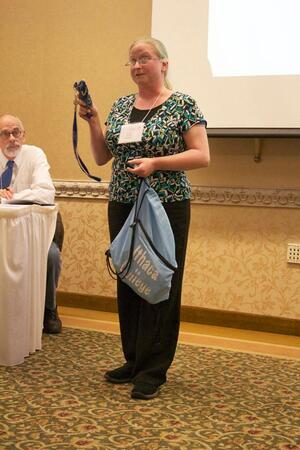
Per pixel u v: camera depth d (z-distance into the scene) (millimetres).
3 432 1817
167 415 2016
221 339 3252
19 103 4125
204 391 2301
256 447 1759
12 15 4121
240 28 3420
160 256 2082
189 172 3668
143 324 2254
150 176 2197
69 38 4000
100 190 3932
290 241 3488
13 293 2535
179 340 3182
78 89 2266
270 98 3361
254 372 2602
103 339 3096
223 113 3445
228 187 3574
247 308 3578
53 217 2871
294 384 2438
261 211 3541
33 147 3217
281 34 3346
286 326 3490
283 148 3480
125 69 3869
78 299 3994
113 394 2217
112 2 3883
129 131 2223
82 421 1933
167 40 3561
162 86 2285
